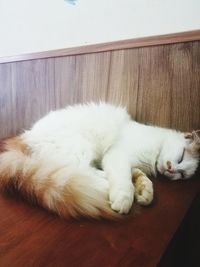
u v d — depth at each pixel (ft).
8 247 1.68
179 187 2.60
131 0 2.96
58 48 3.66
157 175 2.93
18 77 4.05
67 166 2.34
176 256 1.87
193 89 2.78
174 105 2.94
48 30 3.67
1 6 4.00
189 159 2.81
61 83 3.66
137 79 3.10
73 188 2.05
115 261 1.56
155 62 2.94
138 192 2.23
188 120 2.89
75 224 1.91
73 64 3.50
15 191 2.31
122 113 3.17
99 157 2.87
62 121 3.03
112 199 2.06
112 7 3.10
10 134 4.42
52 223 1.93
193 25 2.68
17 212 2.08
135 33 3.05
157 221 1.97
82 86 3.50
